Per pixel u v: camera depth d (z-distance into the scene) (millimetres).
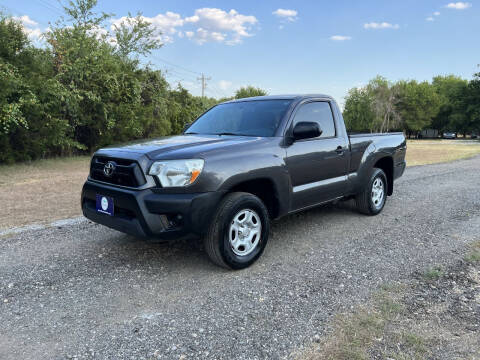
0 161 12102
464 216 5574
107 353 2236
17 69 11461
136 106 16797
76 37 16062
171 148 3371
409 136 79188
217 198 3219
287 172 3854
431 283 3205
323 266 3605
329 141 4508
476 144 36000
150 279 3309
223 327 2521
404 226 5023
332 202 4879
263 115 4230
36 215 5578
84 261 3721
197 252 3988
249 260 3525
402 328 2490
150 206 3074
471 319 2611
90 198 3652
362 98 66188
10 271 3457
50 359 2180
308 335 2414
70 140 13953
